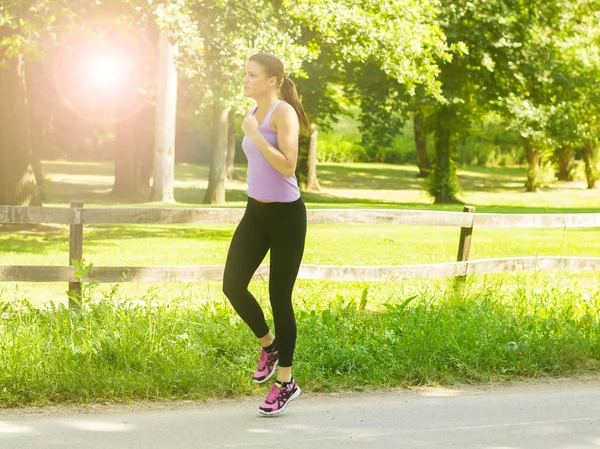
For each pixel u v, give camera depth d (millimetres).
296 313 7559
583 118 36562
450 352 6508
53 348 5918
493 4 33250
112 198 33094
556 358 6539
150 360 5938
